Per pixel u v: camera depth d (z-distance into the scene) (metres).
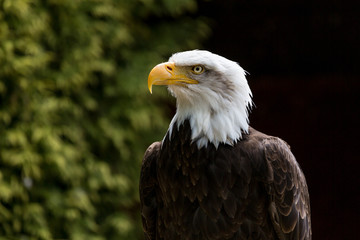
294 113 17.83
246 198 6.86
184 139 6.91
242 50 17.69
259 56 17.73
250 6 17.30
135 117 13.81
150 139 14.80
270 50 17.62
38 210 11.95
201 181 6.87
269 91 17.94
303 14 17.14
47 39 12.76
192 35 15.51
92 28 13.13
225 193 6.84
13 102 11.75
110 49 14.01
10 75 11.69
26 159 11.58
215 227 6.95
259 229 7.00
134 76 13.88
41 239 12.08
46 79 12.46
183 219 7.10
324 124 17.62
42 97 12.12
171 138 7.04
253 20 17.44
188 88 6.79
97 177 13.21
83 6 13.12
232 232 6.95
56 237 12.64
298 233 7.27
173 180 7.04
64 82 12.55
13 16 11.66
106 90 13.66
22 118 11.89
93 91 13.95
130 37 14.04
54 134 12.14
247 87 6.91
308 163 17.66
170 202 7.18
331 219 17.19
